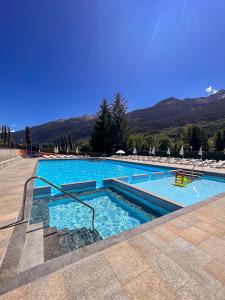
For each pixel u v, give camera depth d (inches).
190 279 72.6
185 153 811.4
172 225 119.2
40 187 246.7
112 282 70.8
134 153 964.0
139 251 90.3
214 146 1174.3
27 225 122.4
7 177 288.0
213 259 85.1
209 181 366.6
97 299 62.9
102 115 1131.3
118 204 240.8
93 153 1031.0
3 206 156.9
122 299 63.1
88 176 445.4
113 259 84.1
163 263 81.8
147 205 235.9
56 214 205.5
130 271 76.6
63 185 275.3
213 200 169.2
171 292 66.2
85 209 222.1
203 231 111.8
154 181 366.0
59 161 698.2
